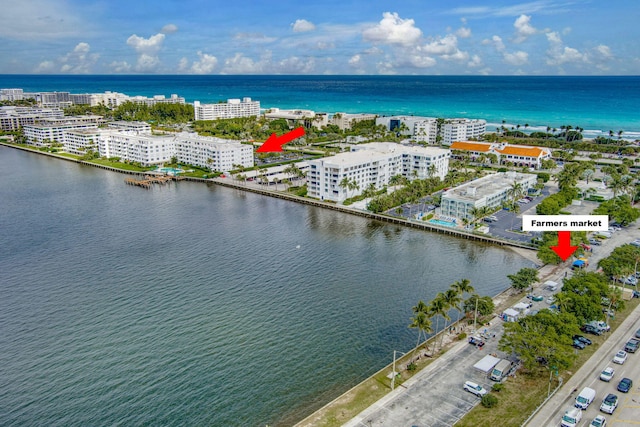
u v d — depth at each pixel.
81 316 152.12
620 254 172.88
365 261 196.75
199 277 180.12
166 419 107.94
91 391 117.19
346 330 143.12
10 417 108.81
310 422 102.19
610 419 100.12
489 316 146.62
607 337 133.62
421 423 100.88
